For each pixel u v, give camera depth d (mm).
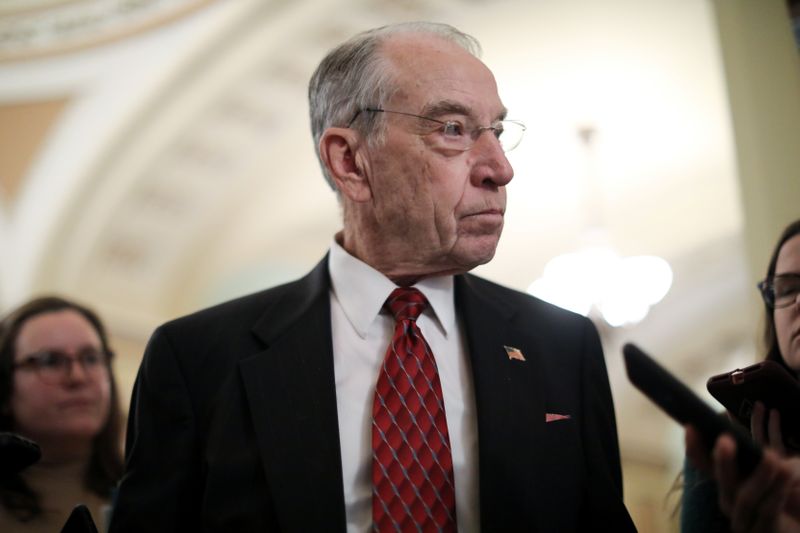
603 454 2846
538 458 2723
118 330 15688
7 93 13383
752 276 5969
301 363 2811
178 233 15320
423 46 3020
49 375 4023
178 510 2674
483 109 2938
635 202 16391
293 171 14797
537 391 2844
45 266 14617
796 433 2504
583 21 12312
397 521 2582
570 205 16406
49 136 13750
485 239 2900
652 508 18672
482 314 2992
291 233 16078
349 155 3057
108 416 4176
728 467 2080
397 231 2914
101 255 14977
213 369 2854
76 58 12922
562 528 2674
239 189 14914
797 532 2148
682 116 14188
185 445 2738
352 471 2701
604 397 2990
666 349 19141
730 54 6316
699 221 16766
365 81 3014
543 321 3086
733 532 2162
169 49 12602
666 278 17359
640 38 12508
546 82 13672
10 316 4230
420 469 2645
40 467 3969
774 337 3434
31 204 14188
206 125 13664
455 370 2904
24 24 12539
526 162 15531
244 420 2730
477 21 12328
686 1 11570
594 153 15172
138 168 13984
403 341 2859
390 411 2734
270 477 2596
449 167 2869
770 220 5941
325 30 12312
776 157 6008
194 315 3010
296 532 2521
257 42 12398
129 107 13234
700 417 2062
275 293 3102
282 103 13555
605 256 13820
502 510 2607
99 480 4066
